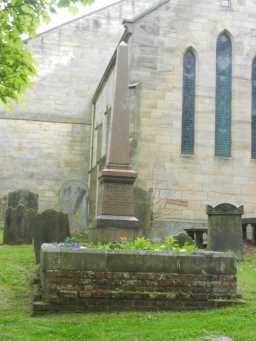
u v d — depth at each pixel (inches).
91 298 321.7
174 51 893.2
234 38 921.5
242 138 900.0
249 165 892.0
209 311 323.3
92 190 1030.4
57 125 1194.6
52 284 320.8
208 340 263.0
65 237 541.6
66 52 1259.2
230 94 914.7
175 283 333.1
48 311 316.5
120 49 663.8
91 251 328.2
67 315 311.4
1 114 1171.9
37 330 277.3
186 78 904.3
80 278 323.6
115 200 598.2
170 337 265.7
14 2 330.3
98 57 1272.1
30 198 855.1
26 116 1197.1
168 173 859.4
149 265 332.8
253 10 934.4
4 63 342.6
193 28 908.0
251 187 885.2
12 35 339.3
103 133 992.2
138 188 820.6
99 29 1283.2
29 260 496.7
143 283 330.3
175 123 874.8
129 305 324.8
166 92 879.7
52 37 1259.8
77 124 1204.5
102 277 326.3
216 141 898.7
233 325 287.1
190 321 297.0
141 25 888.9
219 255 341.7
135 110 863.7
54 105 1227.2
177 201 853.2
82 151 1196.5
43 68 1240.2
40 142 1181.1
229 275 341.1
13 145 1165.7
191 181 865.5
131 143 851.4
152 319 302.2
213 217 585.9
